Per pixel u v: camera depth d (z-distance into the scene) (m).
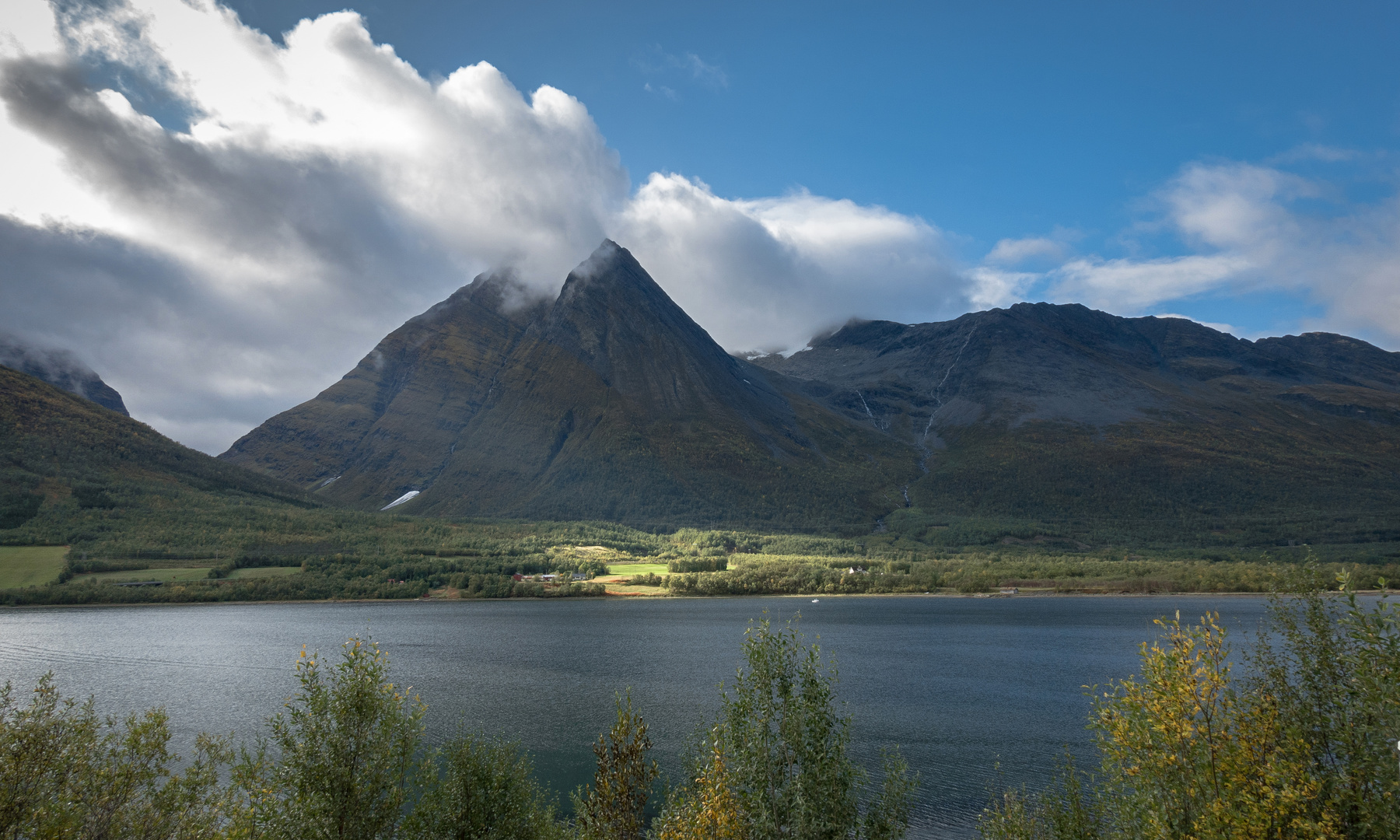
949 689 122.00
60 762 30.92
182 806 33.28
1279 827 21.19
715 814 29.11
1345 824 21.47
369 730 32.97
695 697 117.94
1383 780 21.36
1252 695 23.72
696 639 187.00
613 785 33.56
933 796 72.06
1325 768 22.55
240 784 32.06
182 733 96.38
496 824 40.31
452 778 40.28
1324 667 23.39
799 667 31.83
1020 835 36.94
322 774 31.34
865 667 140.75
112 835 30.84
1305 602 24.44
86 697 119.88
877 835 32.09
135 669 145.38
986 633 187.88
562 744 91.31
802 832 28.80
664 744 89.06
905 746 89.62
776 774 30.14
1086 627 196.88
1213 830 21.48
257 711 110.19
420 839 36.97
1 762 29.83
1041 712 106.81
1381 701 21.53
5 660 157.50
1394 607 22.05
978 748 88.44
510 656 160.12
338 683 33.19
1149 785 24.11
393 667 146.50
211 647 171.88
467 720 103.50
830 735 31.30
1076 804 34.22
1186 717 23.27
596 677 135.12
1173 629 24.31
